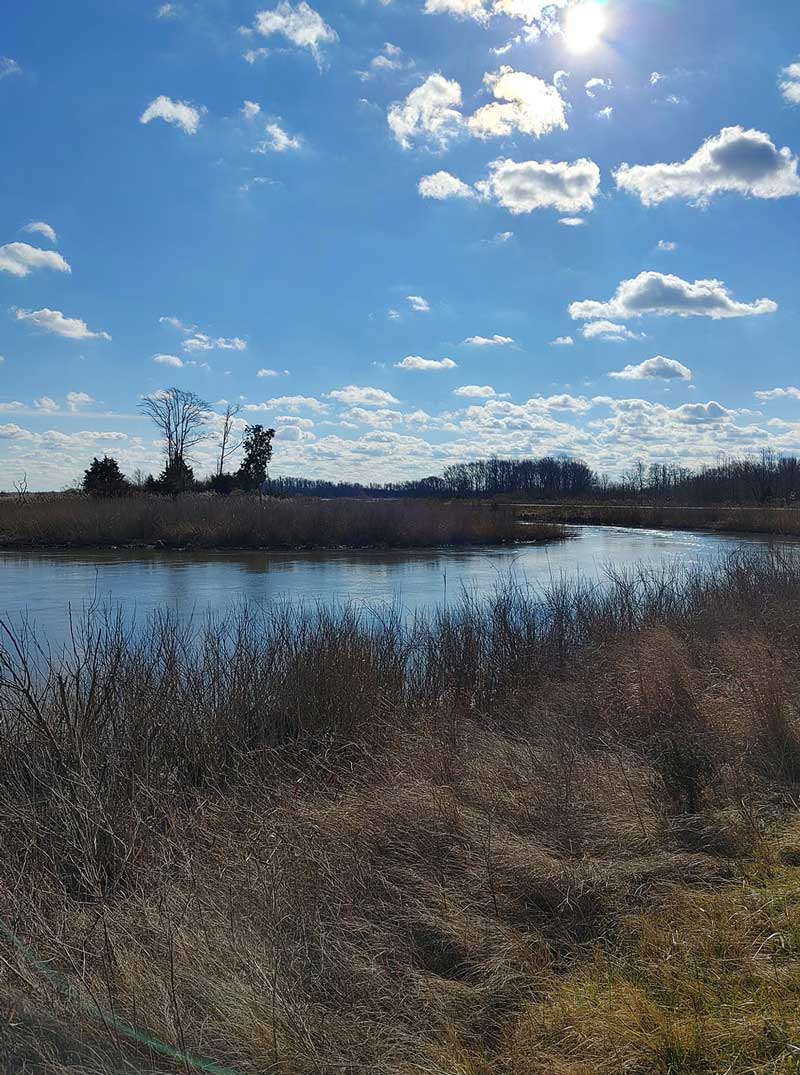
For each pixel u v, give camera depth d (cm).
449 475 11425
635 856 454
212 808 560
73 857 454
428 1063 295
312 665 810
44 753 569
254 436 6116
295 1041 301
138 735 635
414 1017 325
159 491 5181
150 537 3512
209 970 339
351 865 435
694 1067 279
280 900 397
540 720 734
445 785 554
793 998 306
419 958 367
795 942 345
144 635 1034
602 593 1509
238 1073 290
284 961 350
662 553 3197
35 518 3522
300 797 575
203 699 742
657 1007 311
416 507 3872
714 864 435
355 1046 305
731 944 350
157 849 479
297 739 713
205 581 2311
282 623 1034
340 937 372
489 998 334
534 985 341
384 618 1502
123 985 330
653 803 505
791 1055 277
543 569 2594
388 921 390
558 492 10488
